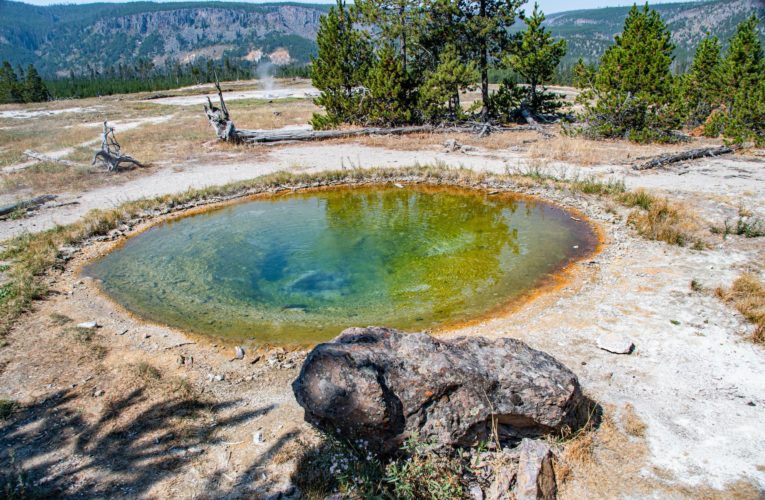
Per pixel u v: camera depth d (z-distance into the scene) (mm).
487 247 11781
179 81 103875
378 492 4758
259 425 5973
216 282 10281
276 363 7293
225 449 5594
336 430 4879
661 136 21172
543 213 13945
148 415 6137
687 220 12039
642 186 15195
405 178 17625
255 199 16141
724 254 10375
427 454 4816
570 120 28688
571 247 11422
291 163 20062
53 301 9375
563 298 8969
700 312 8109
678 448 5402
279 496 4914
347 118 26609
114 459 5461
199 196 15836
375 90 24797
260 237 12891
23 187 17109
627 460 5246
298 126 29516
